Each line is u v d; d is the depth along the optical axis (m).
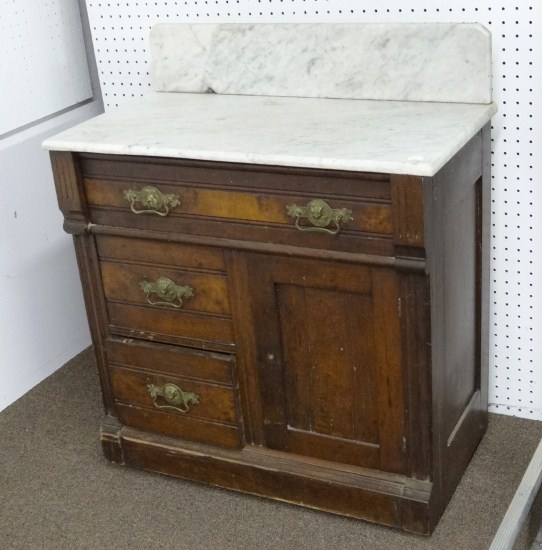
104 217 2.29
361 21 2.40
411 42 2.29
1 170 2.79
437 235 1.99
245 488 2.40
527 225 2.45
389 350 2.10
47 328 3.05
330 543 2.24
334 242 2.04
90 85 3.08
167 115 2.39
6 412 2.88
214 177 2.11
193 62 2.57
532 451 2.52
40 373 3.04
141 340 2.41
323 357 2.20
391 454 2.21
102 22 2.69
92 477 2.55
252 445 2.39
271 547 2.24
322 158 1.95
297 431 2.31
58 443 2.71
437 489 2.22
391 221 1.96
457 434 2.33
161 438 2.49
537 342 2.57
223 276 2.22
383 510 2.24
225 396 2.33
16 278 2.90
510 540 1.82
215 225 2.16
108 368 2.49
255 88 2.52
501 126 2.36
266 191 2.06
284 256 2.12
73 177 2.25
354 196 1.98
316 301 2.14
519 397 2.65
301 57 2.43
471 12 2.28
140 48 2.69
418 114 2.23
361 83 2.38
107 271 2.36
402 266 1.97
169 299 2.30
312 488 2.31
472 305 2.38
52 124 2.96
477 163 2.23
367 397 2.18
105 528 2.35
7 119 2.74
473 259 2.33
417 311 2.03
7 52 2.71
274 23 2.44
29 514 2.42
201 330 2.31
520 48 2.27
